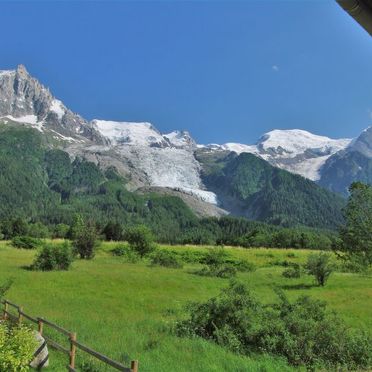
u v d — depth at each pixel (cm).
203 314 1991
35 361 1321
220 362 1534
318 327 1802
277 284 4266
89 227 6238
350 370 1672
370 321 2502
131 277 4056
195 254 7431
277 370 1504
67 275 3966
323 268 4247
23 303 2570
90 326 1997
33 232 12050
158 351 1625
